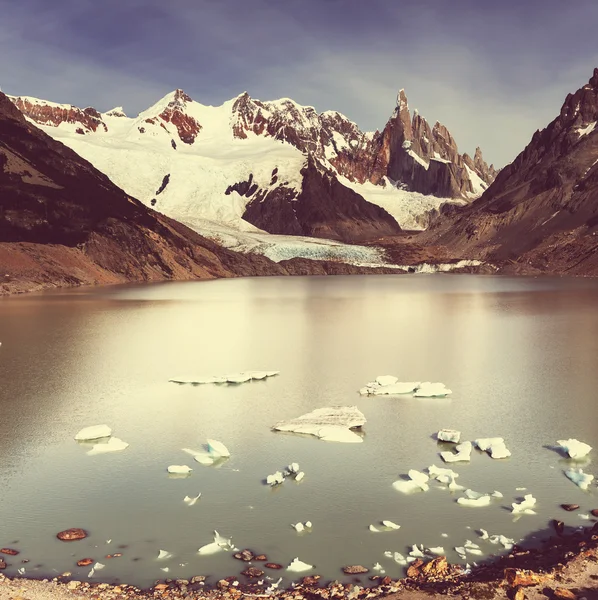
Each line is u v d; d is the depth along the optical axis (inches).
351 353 1756.9
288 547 613.0
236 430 1011.9
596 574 508.7
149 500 731.4
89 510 703.1
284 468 836.6
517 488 762.8
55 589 523.8
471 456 881.5
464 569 555.8
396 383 1291.8
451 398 1218.0
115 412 1118.4
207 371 1494.8
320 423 1027.9
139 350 1797.5
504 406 1151.0
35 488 767.1
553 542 612.1
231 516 686.5
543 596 475.8
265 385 1343.5
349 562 580.4
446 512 690.8
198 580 547.5
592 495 737.0
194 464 853.2
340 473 816.9
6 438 963.3
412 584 526.3
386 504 714.8
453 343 1927.9
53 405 1162.0
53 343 1903.3
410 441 951.0
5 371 1470.2
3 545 619.2
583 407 1133.7
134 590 528.4
